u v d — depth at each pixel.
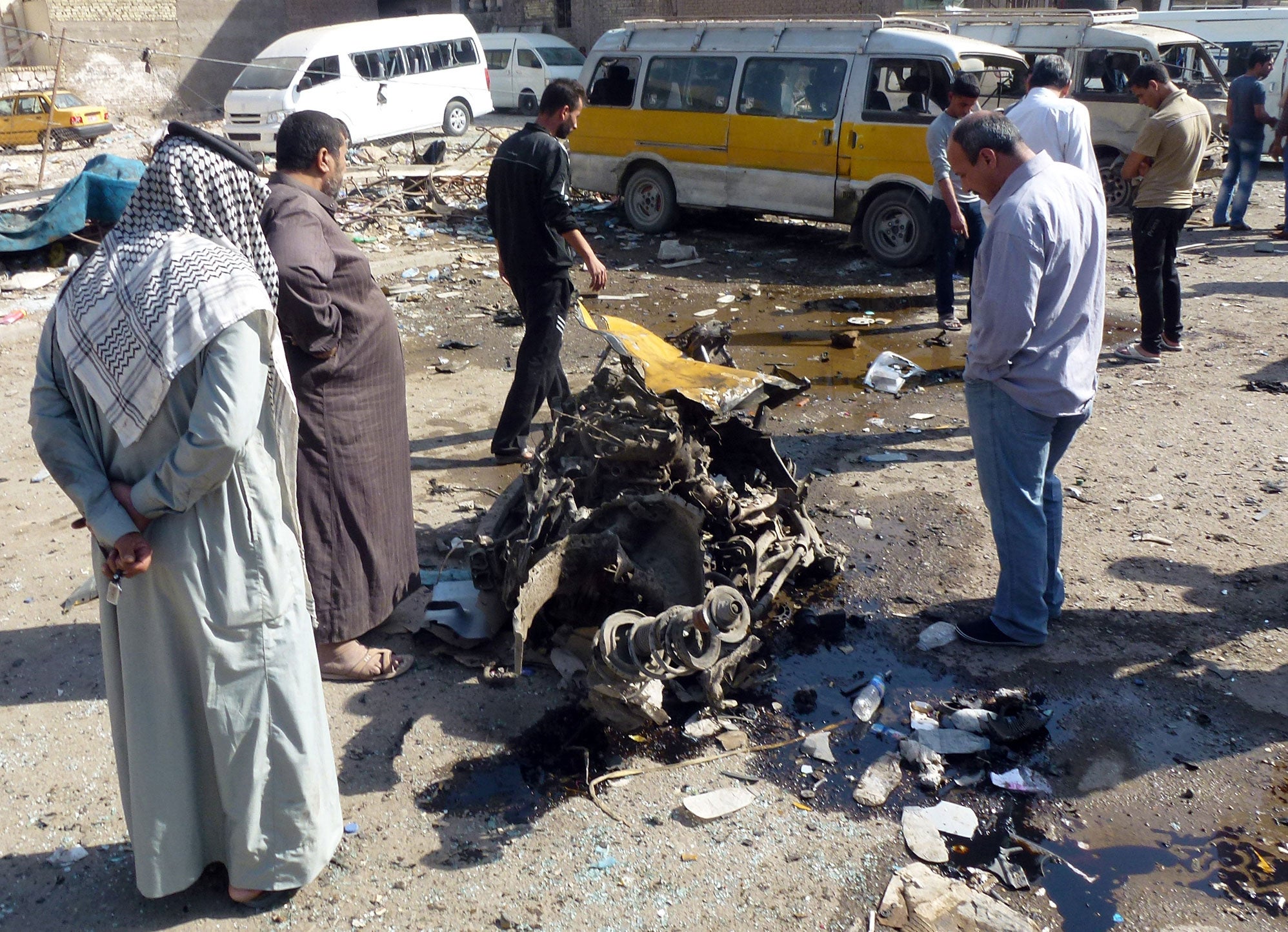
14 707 3.61
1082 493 5.17
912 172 9.80
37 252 9.58
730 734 3.48
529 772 3.30
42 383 2.38
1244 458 5.51
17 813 3.11
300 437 3.38
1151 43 11.98
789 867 2.91
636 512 3.83
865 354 7.64
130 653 2.42
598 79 11.96
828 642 3.99
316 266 3.17
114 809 3.14
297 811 2.62
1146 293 6.96
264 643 2.47
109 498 2.30
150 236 2.30
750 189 11.00
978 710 3.54
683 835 3.03
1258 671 3.74
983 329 3.48
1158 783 3.23
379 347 3.55
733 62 10.91
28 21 25.83
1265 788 3.20
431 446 5.87
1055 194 3.35
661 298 9.29
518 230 5.20
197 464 2.21
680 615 3.10
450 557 4.57
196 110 27.23
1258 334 7.61
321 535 3.49
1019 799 3.18
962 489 5.28
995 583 4.38
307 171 3.35
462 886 2.83
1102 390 6.61
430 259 10.33
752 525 4.11
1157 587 4.30
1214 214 11.90
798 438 6.03
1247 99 10.80
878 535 4.81
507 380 7.03
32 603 4.26
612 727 3.49
